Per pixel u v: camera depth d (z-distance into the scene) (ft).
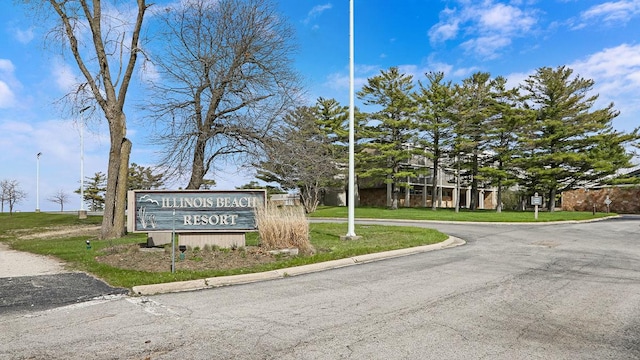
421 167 136.36
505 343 14.90
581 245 44.60
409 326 16.80
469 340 15.21
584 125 115.44
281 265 29.76
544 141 116.78
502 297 21.48
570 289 23.31
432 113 121.08
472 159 131.13
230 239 37.24
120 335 15.89
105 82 55.57
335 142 129.70
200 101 63.82
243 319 17.85
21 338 15.64
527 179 126.21
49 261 33.50
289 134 64.23
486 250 40.37
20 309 19.61
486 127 120.16
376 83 123.24
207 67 61.87
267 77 63.46
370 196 165.17
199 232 36.88
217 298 21.63
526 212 122.93
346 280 25.95
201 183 71.15
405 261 33.55
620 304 20.11
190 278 25.35
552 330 16.34
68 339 15.48
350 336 15.65
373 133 124.57
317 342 15.03
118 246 39.63
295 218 36.96
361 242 43.70
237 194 37.24
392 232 54.80
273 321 17.54
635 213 138.10
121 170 55.57
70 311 19.30
